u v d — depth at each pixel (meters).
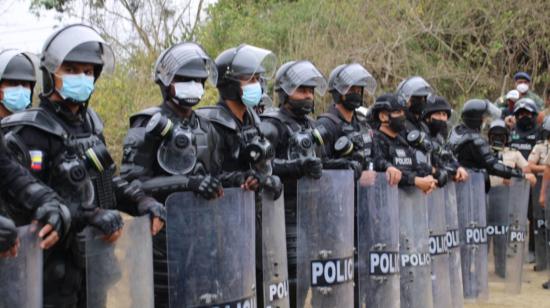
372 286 7.09
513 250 10.37
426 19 21.39
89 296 4.39
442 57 21.22
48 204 4.16
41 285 4.14
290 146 6.54
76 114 4.78
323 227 6.38
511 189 10.30
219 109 6.07
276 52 20.14
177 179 5.17
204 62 5.56
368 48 19.91
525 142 12.60
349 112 7.45
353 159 7.26
